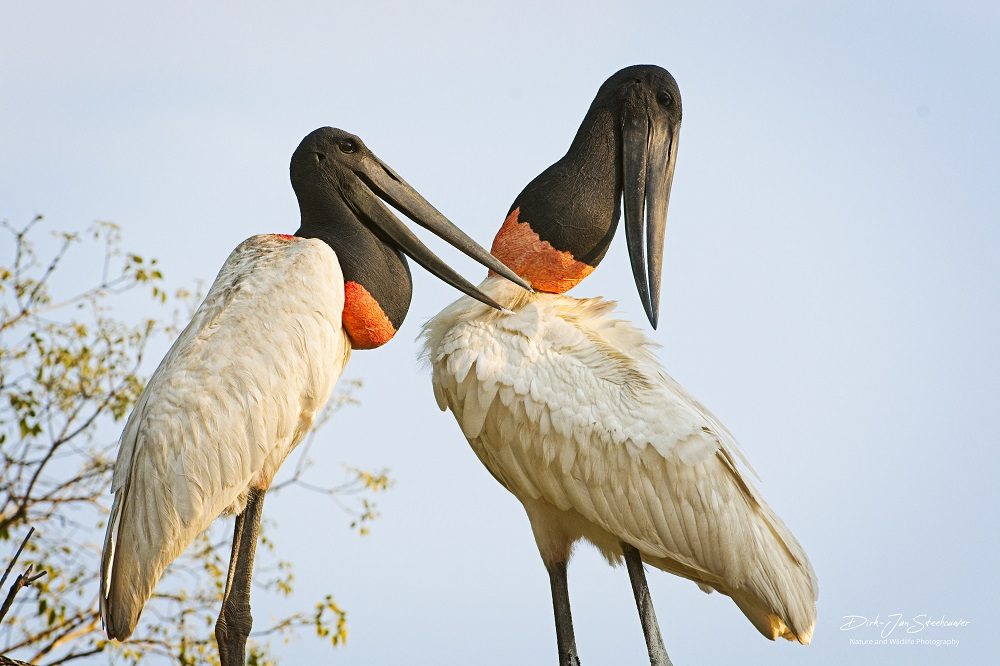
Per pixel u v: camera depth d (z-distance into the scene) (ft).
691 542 34.06
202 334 31.22
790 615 34.47
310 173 34.27
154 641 48.85
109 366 51.49
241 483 30.73
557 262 36.50
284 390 31.07
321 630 49.29
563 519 35.32
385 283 34.09
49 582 48.91
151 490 30.01
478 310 35.53
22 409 49.65
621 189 37.55
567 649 34.65
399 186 34.76
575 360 34.60
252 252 33.06
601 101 37.40
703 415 35.68
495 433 34.50
